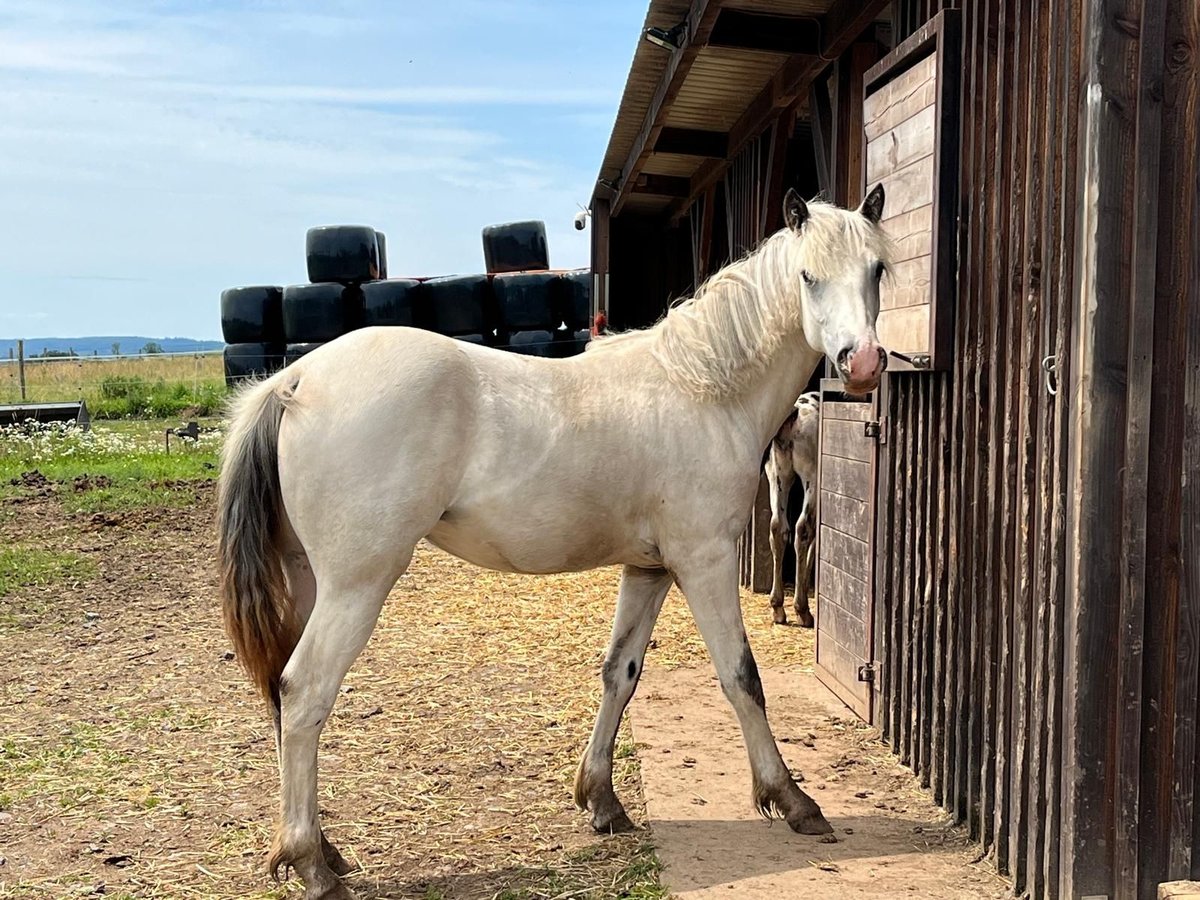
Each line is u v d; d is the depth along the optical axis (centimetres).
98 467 1195
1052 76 273
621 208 1148
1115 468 245
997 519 312
